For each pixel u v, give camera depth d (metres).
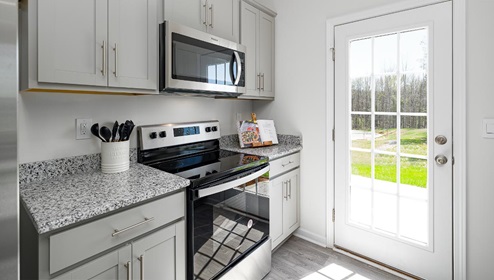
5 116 0.54
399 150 1.82
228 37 1.91
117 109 1.59
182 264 1.26
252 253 1.69
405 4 1.73
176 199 1.23
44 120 1.29
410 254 1.79
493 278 1.50
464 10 1.53
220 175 1.44
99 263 0.95
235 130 2.48
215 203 1.42
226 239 1.50
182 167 1.57
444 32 1.60
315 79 2.21
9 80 0.54
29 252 0.94
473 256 1.56
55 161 1.32
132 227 1.04
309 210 2.31
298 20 2.29
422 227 1.75
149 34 1.39
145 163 1.67
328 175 2.17
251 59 2.15
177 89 1.49
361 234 2.02
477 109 1.52
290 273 1.86
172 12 1.51
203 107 2.16
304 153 2.31
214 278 1.42
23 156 1.23
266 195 1.86
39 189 1.12
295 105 2.35
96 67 1.18
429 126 1.68
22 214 1.02
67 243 0.87
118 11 1.25
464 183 1.57
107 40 1.21
